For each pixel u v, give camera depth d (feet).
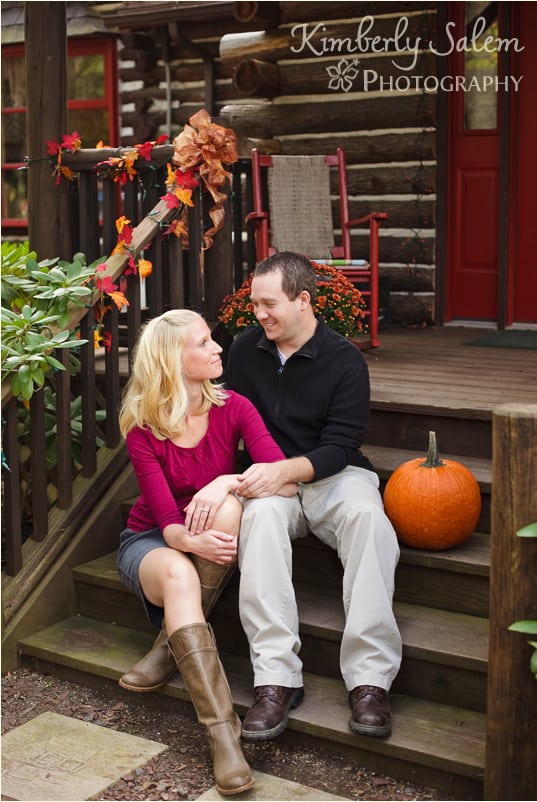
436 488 9.89
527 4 17.89
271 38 19.97
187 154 12.64
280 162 16.90
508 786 8.02
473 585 9.89
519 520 7.65
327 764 8.98
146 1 21.54
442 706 9.31
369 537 9.15
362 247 19.86
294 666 9.08
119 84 24.02
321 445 10.02
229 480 9.44
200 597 9.20
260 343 10.43
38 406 11.27
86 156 13.58
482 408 11.45
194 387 9.71
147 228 12.39
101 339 12.10
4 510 11.18
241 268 15.57
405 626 9.71
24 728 9.75
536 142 18.22
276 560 9.12
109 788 8.69
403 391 12.60
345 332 13.21
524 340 17.22
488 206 18.84
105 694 10.48
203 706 8.72
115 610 11.41
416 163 19.10
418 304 19.43
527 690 7.84
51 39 13.87
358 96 19.38
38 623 11.25
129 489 12.37
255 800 8.43
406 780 8.71
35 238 14.35
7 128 26.43
